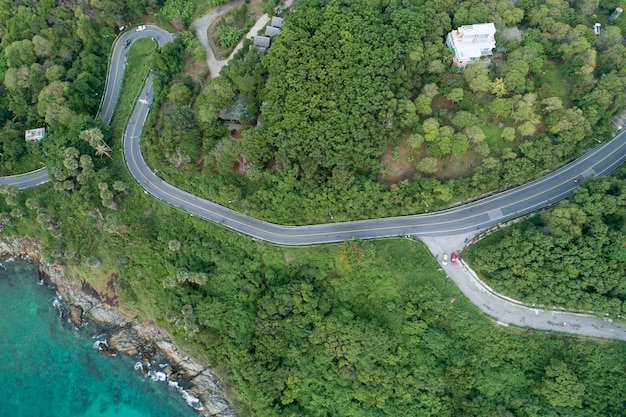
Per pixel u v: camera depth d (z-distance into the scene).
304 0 175.62
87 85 184.88
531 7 171.62
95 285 175.62
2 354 174.62
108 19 193.50
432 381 143.12
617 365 136.38
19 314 180.88
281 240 160.38
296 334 153.62
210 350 161.12
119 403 165.88
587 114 151.50
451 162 154.62
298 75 158.88
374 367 147.75
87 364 171.75
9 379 171.12
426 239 154.25
